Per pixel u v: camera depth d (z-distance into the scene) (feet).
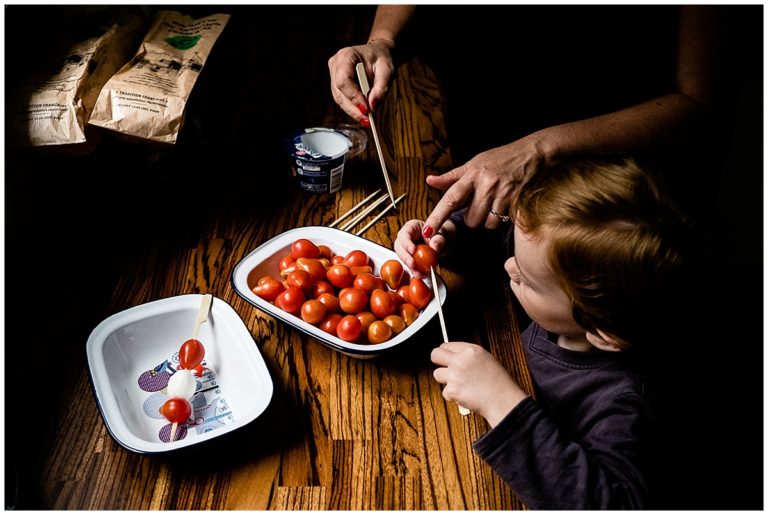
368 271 3.66
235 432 2.76
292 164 4.40
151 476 2.83
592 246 2.61
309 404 3.13
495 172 3.61
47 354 3.36
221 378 3.27
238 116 5.26
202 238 4.09
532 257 2.86
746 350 6.15
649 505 2.64
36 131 3.64
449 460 2.92
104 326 3.22
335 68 4.35
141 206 4.32
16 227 3.89
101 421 3.05
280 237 3.76
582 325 2.89
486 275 3.87
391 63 4.43
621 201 2.63
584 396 3.13
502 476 2.72
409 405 3.14
